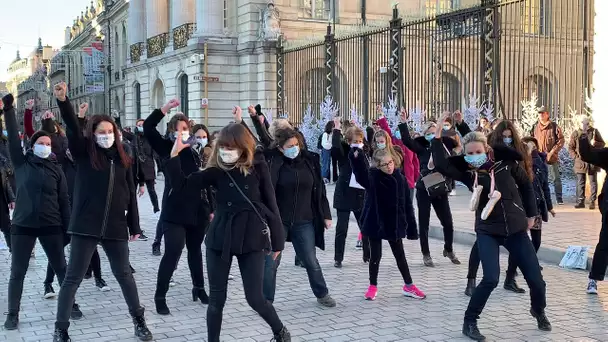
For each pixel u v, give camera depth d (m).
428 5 28.59
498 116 15.52
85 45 65.50
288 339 4.97
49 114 7.88
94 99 58.69
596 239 9.30
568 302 6.68
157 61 32.62
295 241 6.62
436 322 6.02
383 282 7.64
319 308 6.55
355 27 24.53
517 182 5.78
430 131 8.31
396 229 6.72
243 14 27.67
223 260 4.77
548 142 13.24
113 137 5.44
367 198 6.93
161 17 36.19
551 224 10.62
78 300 6.95
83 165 5.43
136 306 5.59
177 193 6.32
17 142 6.04
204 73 27.53
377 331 5.76
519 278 7.84
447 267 8.45
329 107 22.38
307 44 24.91
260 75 26.97
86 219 5.37
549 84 19.39
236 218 4.79
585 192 13.14
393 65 20.00
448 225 8.58
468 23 18.08
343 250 8.52
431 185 8.10
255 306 4.85
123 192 5.53
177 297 7.07
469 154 5.69
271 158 6.61
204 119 27.48
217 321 4.84
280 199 6.52
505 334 5.64
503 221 5.59
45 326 6.01
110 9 51.69
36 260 9.30
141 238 10.91
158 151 6.17
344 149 8.45
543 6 21.41
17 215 5.99
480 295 5.50
